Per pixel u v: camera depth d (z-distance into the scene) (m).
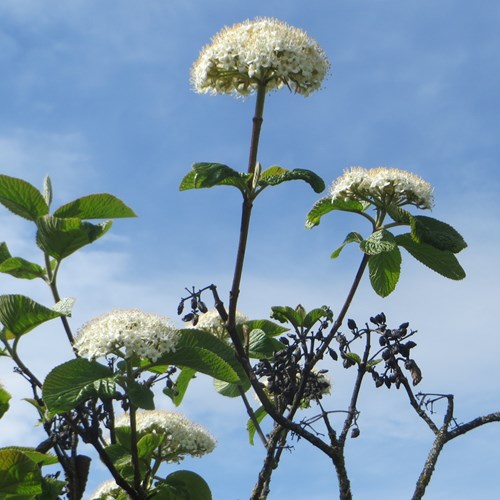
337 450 1.25
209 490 1.31
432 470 1.25
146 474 1.30
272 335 1.44
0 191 1.31
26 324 1.26
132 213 1.32
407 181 1.31
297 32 1.31
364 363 1.28
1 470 1.24
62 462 1.26
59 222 1.28
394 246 1.29
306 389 1.30
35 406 1.27
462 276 1.33
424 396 1.27
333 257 1.34
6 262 1.29
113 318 1.26
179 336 1.27
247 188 1.27
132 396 1.23
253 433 1.42
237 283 1.27
